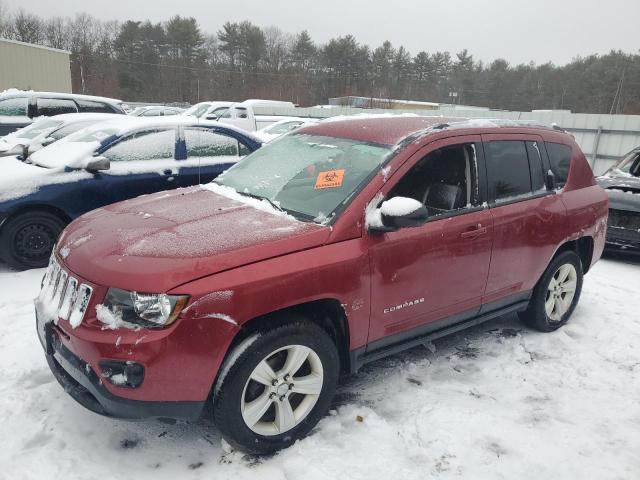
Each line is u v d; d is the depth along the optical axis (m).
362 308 3.00
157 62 70.69
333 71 74.44
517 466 2.81
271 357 2.83
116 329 2.44
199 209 3.26
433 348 4.16
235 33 71.44
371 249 2.98
